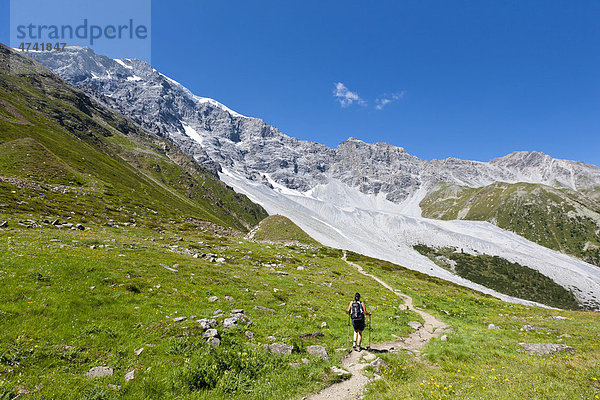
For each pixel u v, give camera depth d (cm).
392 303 3509
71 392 916
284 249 7500
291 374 1202
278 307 2281
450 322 2712
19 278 1636
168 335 1374
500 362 1417
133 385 999
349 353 1552
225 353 1270
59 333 1221
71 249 2497
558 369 1163
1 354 1010
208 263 3500
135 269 2348
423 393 980
